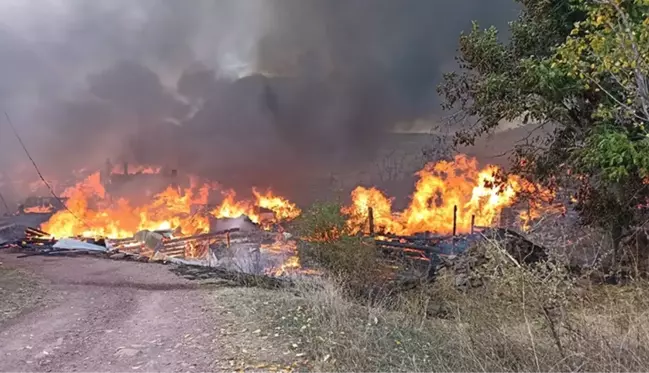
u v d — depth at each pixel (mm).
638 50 5809
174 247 19719
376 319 6621
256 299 8078
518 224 13531
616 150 8234
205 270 12117
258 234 17625
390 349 5406
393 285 10398
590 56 7086
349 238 11406
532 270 5117
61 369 5020
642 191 10320
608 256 9406
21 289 9203
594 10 6094
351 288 10258
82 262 13578
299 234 12422
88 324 6777
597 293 5957
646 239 10094
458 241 13773
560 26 11430
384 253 12773
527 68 10258
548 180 12883
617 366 3992
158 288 9664
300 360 5102
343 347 5371
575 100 10773
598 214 10695
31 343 5891
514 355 4461
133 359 5254
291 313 6996
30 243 17797
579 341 4332
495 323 4914
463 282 7820
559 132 12289
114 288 9633
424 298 8156
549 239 8617
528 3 12375
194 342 5781
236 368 4891
